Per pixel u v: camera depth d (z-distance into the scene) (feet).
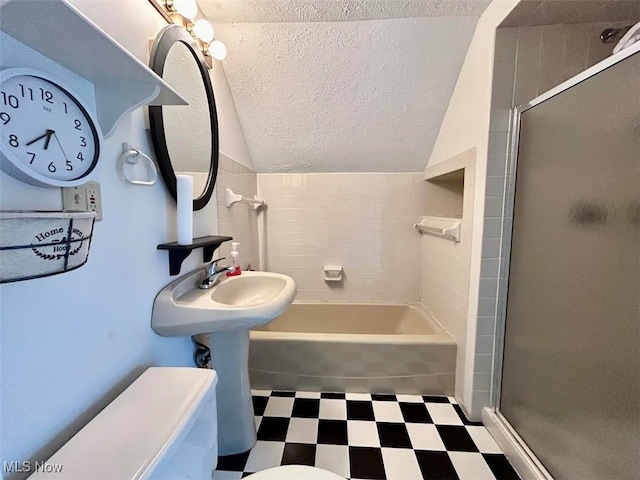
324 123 6.54
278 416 5.18
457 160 5.70
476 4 4.46
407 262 8.20
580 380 3.27
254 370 5.95
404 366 5.81
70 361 2.17
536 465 3.87
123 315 2.80
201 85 4.42
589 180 3.12
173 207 3.77
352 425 4.96
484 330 4.92
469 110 5.17
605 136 2.92
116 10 2.75
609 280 2.89
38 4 1.45
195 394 2.47
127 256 2.86
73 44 1.84
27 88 1.69
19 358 1.80
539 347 3.97
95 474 1.69
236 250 5.16
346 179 8.00
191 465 2.31
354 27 4.96
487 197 4.66
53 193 2.01
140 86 2.40
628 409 2.72
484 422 4.98
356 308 8.15
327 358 5.87
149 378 2.71
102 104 2.42
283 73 5.63
